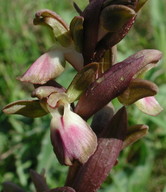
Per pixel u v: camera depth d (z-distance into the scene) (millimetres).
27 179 108
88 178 64
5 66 129
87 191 65
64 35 61
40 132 111
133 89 60
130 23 58
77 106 60
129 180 107
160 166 116
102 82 59
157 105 64
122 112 63
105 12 56
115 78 59
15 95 122
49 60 60
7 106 59
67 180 66
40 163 104
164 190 105
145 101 64
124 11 55
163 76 127
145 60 61
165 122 113
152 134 116
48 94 58
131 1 56
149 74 120
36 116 60
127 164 109
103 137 64
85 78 59
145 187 110
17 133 113
